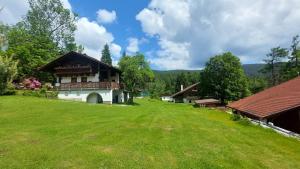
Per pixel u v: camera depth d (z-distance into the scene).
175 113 29.72
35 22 57.12
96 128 15.88
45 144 11.53
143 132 15.32
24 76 46.28
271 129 18.39
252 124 21.08
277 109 18.77
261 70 70.50
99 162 9.42
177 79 140.62
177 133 15.62
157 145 12.23
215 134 15.95
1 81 24.94
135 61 59.56
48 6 58.00
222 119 26.23
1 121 16.91
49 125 16.36
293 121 19.56
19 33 52.88
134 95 61.09
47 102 28.91
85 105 29.69
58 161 9.38
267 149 12.71
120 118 21.00
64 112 22.62
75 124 17.14
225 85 74.12
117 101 50.62
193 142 13.27
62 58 45.47
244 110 25.25
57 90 43.41
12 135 12.98
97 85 42.84
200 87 82.94
